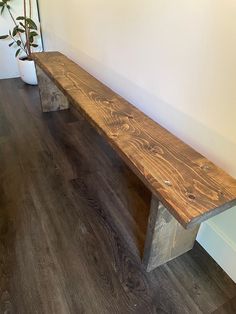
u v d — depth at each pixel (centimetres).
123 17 161
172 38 126
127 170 191
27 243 137
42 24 334
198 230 132
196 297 118
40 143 218
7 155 203
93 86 176
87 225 148
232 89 101
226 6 95
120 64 181
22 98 294
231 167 112
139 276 125
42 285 120
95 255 133
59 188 173
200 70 114
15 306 112
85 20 213
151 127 129
